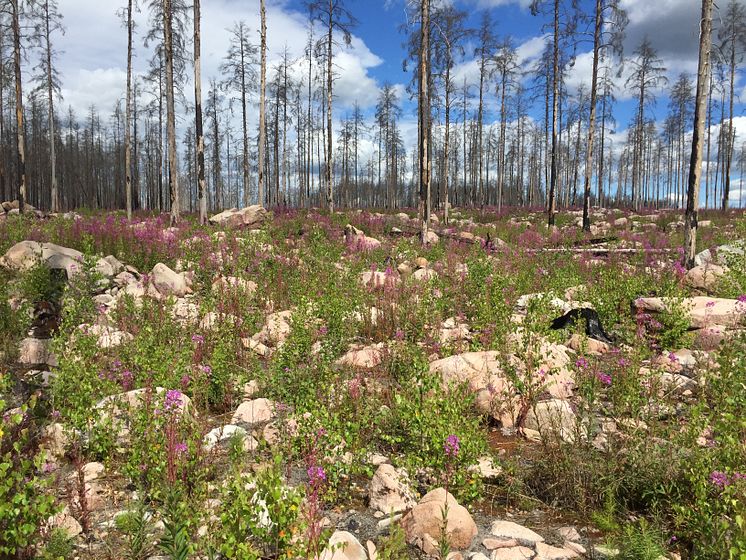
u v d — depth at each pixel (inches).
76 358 218.8
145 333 247.4
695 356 230.8
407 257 563.5
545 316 255.3
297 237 706.8
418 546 132.1
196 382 211.2
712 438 162.4
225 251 470.9
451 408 167.2
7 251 425.1
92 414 172.2
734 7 1156.5
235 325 293.1
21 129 1120.8
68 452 171.5
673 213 1416.1
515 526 139.8
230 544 112.3
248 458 170.4
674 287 339.9
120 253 501.0
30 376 232.2
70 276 389.7
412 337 286.8
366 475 171.6
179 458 148.5
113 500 150.3
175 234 618.2
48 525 123.8
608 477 149.3
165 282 402.6
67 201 2822.3
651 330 298.5
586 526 141.7
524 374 214.7
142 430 160.2
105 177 3095.5
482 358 226.7
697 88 483.8
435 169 2603.3
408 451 175.3
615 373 212.8
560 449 160.2
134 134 2149.4
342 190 2746.1
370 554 127.6
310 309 308.0
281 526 116.3
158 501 142.6
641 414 182.9
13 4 1109.1
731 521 116.4
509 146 2402.8
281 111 1726.1
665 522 134.3
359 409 191.3
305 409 178.9
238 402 224.1
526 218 1288.1
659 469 147.1
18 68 1117.7
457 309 360.5
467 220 1264.8
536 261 537.0
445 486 154.8
